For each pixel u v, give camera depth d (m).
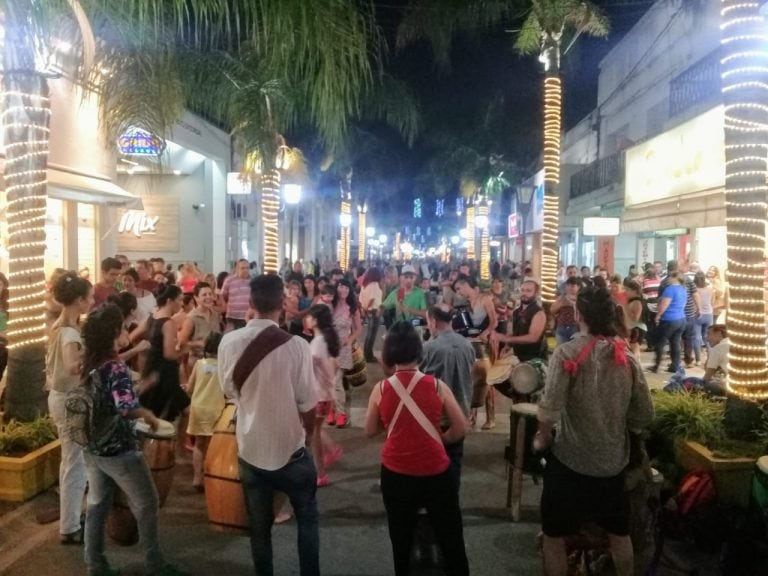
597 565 4.77
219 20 6.67
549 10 15.62
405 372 4.64
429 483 4.50
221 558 5.53
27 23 6.20
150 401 6.85
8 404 7.41
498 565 5.51
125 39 8.77
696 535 5.79
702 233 19.45
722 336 8.52
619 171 23.58
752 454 6.47
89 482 4.94
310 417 4.61
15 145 7.27
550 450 4.45
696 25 20.20
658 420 7.30
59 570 5.29
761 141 6.82
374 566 5.46
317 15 6.78
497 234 51.50
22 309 7.36
